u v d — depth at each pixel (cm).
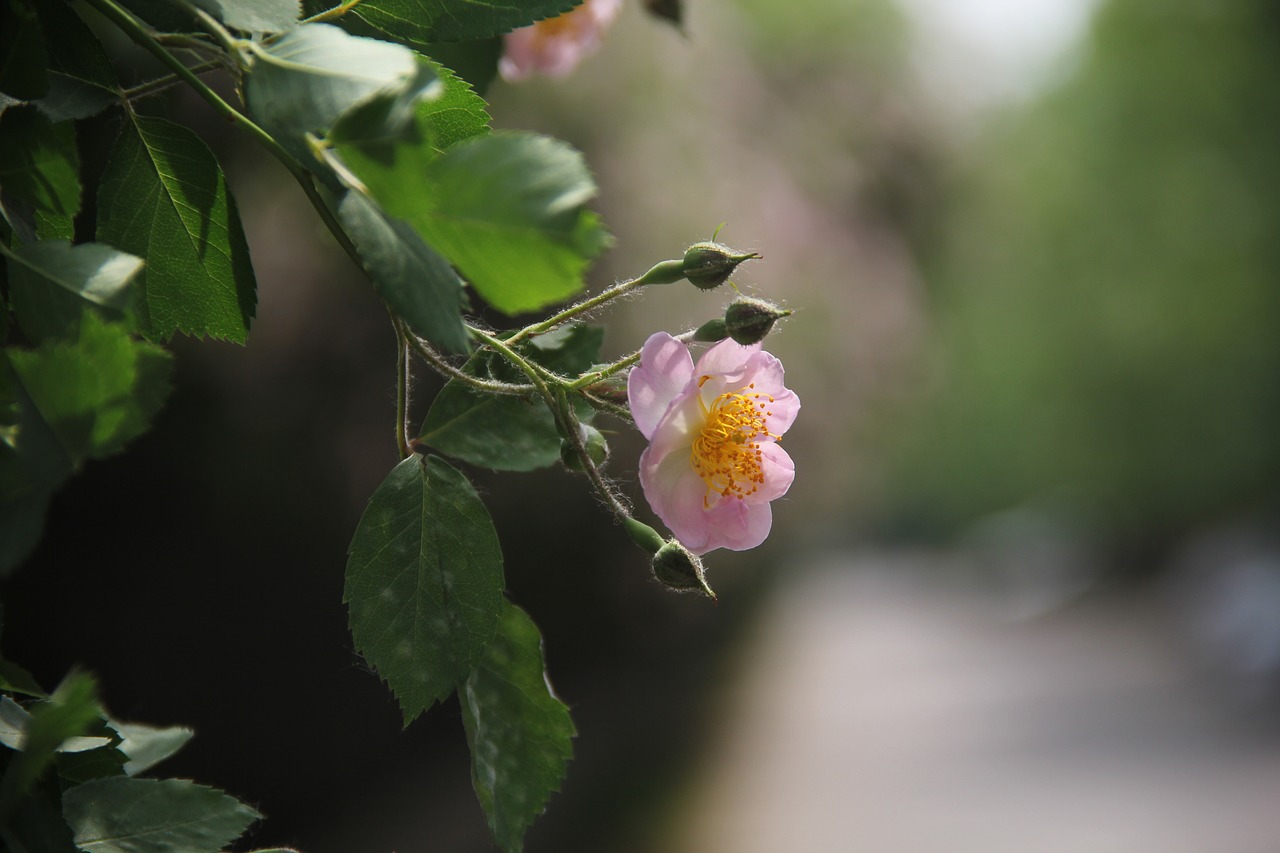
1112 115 2223
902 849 866
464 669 98
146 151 102
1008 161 1295
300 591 598
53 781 91
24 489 70
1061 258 2380
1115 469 2644
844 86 995
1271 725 1236
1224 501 2523
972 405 3409
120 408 72
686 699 1262
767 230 780
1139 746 1200
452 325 78
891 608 3148
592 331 112
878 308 923
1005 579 3253
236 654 590
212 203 103
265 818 102
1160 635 2017
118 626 538
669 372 107
